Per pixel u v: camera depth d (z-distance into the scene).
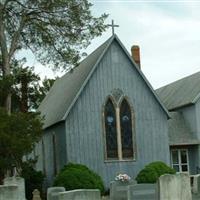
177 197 19.80
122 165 36.41
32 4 34.75
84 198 17.70
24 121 29.52
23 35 35.88
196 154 40.81
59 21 34.84
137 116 37.22
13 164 30.00
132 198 21.38
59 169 37.97
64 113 35.81
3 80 33.03
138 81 37.53
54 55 35.50
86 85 36.38
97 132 36.25
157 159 37.25
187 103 41.69
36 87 47.44
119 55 37.31
